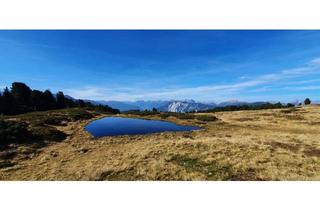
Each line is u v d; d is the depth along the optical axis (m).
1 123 26.42
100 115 59.66
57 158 19.23
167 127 39.34
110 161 17.38
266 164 15.24
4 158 18.73
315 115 51.25
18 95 73.75
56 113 49.09
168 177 13.68
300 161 15.88
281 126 41.22
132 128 37.28
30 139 24.44
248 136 27.80
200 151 18.75
